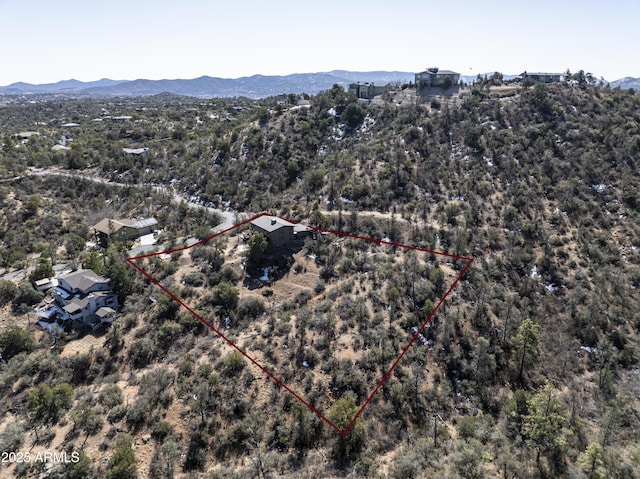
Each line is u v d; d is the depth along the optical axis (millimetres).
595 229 66000
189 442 33906
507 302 50625
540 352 45906
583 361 46531
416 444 33281
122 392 40062
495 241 64375
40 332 53656
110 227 80875
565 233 65625
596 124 90625
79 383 44000
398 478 29547
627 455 30875
